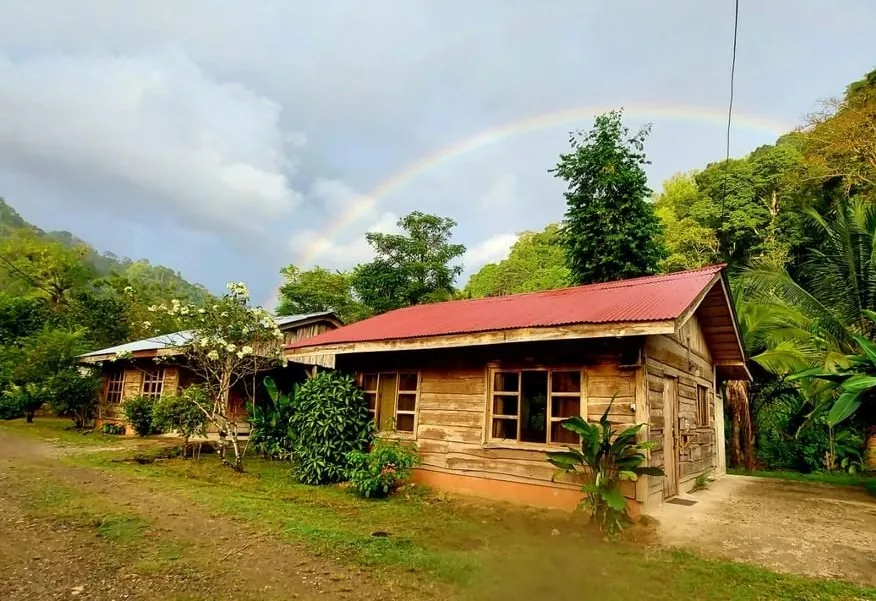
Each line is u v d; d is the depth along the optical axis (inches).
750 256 979.9
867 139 855.1
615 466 254.8
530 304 380.2
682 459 361.7
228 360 421.7
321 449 363.6
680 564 200.8
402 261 1140.5
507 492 311.7
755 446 599.2
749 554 217.5
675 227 1067.3
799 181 959.0
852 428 544.7
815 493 376.8
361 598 158.7
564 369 306.5
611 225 765.3
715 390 498.3
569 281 831.7
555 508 289.7
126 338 1039.6
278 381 632.4
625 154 796.6
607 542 229.3
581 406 295.3
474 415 338.3
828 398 484.4
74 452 450.9
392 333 370.6
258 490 326.0
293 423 397.1
